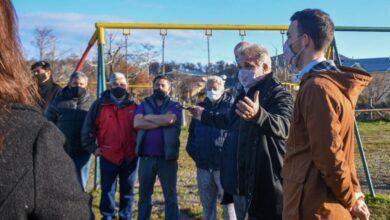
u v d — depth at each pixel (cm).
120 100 537
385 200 616
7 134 107
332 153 220
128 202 542
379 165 1008
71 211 113
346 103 230
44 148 111
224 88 500
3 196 103
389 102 2395
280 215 315
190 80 2020
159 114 505
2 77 110
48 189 109
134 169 543
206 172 487
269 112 319
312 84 231
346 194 227
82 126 551
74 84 558
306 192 231
